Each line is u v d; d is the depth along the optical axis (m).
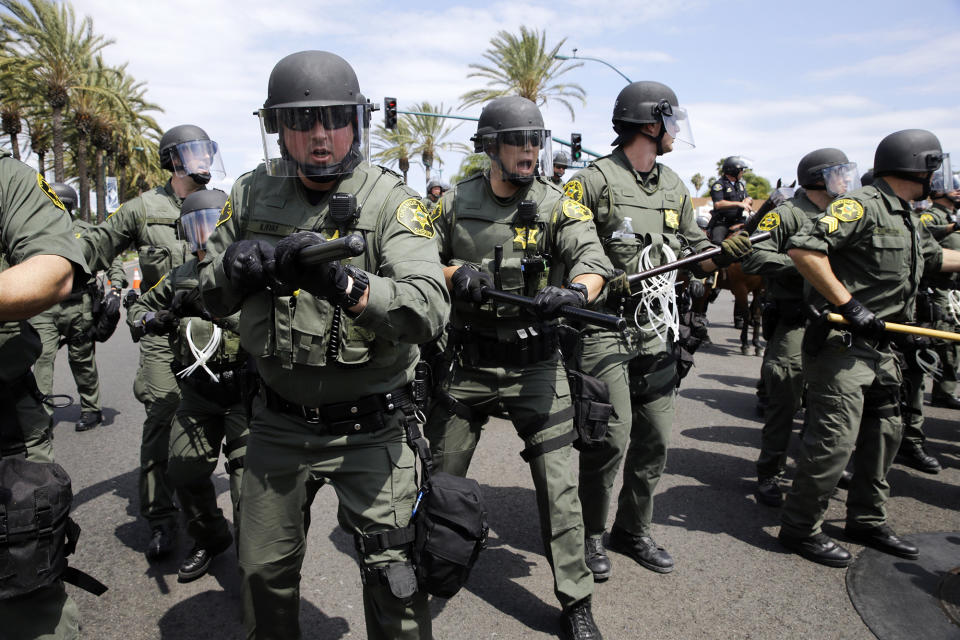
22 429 2.00
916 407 4.36
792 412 3.74
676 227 3.21
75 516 3.64
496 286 2.61
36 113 27.06
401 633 1.80
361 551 1.83
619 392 2.88
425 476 1.82
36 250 1.70
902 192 3.08
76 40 23.86
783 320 3.81
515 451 4.67
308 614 2.68
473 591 2.87
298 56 1.78
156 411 3.10
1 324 1.91
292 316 1.74
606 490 2.96
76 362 5.15
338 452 1.84
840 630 2.59
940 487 4.08
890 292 3.09
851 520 3.32
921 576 3.00
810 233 3.03
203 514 2.93
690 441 4.94
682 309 3.18
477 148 2.63
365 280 1.57
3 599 1.65
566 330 2.69
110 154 31.59
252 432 1.94
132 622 2.65
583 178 3.14
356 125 1.83
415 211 1.84
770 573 3.03
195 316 2.61
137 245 3.72
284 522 1.88
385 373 1.86
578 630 2.48
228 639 2.54
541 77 23.89
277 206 1.88
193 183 3.64
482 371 2.62
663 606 2.76
